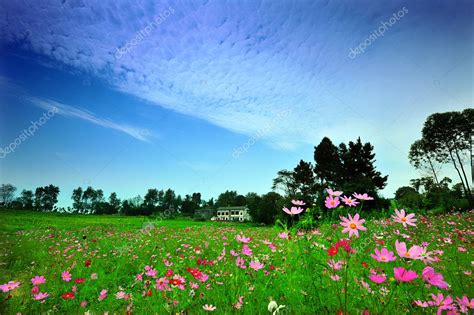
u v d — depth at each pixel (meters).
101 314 3.02
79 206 91.19
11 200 62.88
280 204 26.17
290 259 2.63
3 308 2.85
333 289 2.08
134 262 6.15
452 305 1.64
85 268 5.51
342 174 41.09
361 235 2.36
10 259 6.69
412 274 1.25
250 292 2.44
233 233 11.38
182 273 4.44
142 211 79.00
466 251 4.39
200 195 118.50
